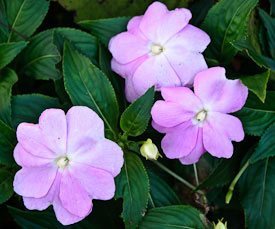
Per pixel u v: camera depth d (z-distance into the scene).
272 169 0.47
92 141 0.41
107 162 0.41
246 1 0.46
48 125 0.41
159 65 0.44
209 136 0.44
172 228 0.45
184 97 0.43
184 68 0.44
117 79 0.47
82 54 0.45
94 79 0.44
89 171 0.42
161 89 0.43
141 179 0.44
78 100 0.44
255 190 0.47
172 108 0.43
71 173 0.42
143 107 0.43
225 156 0.44
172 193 0.47
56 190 0.42
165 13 0.45
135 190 0.44
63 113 0.41
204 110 0.44
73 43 0.47
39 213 0.46
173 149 0.44
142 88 0.45
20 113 0.46
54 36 0.46
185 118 0.44
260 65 0.45
